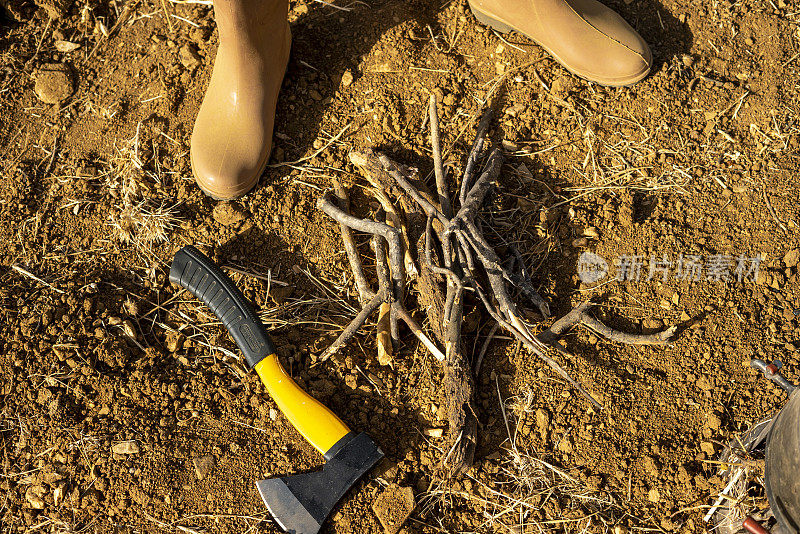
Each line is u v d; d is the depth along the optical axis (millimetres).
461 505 1440
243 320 1450
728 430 1447
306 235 1544
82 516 1438
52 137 1598
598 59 1555
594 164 1558
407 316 1465
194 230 1547
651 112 1577
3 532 1434
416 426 1462
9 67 1626
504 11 1573
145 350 1491
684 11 1619
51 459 1453
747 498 1386
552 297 1507
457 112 1591
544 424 1457
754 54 1600
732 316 1488
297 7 1645
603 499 1434
